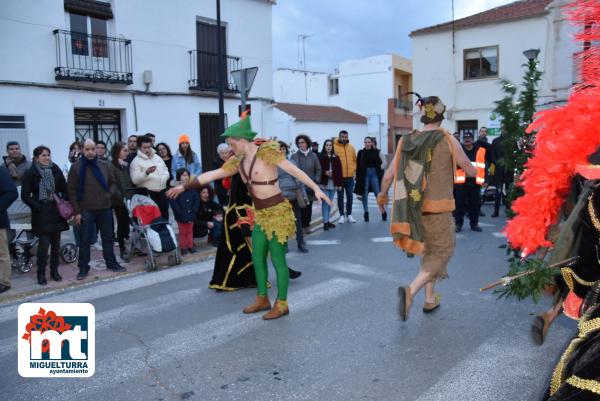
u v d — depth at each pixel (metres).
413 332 4.68
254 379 3.86
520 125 4.62
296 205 8.27
